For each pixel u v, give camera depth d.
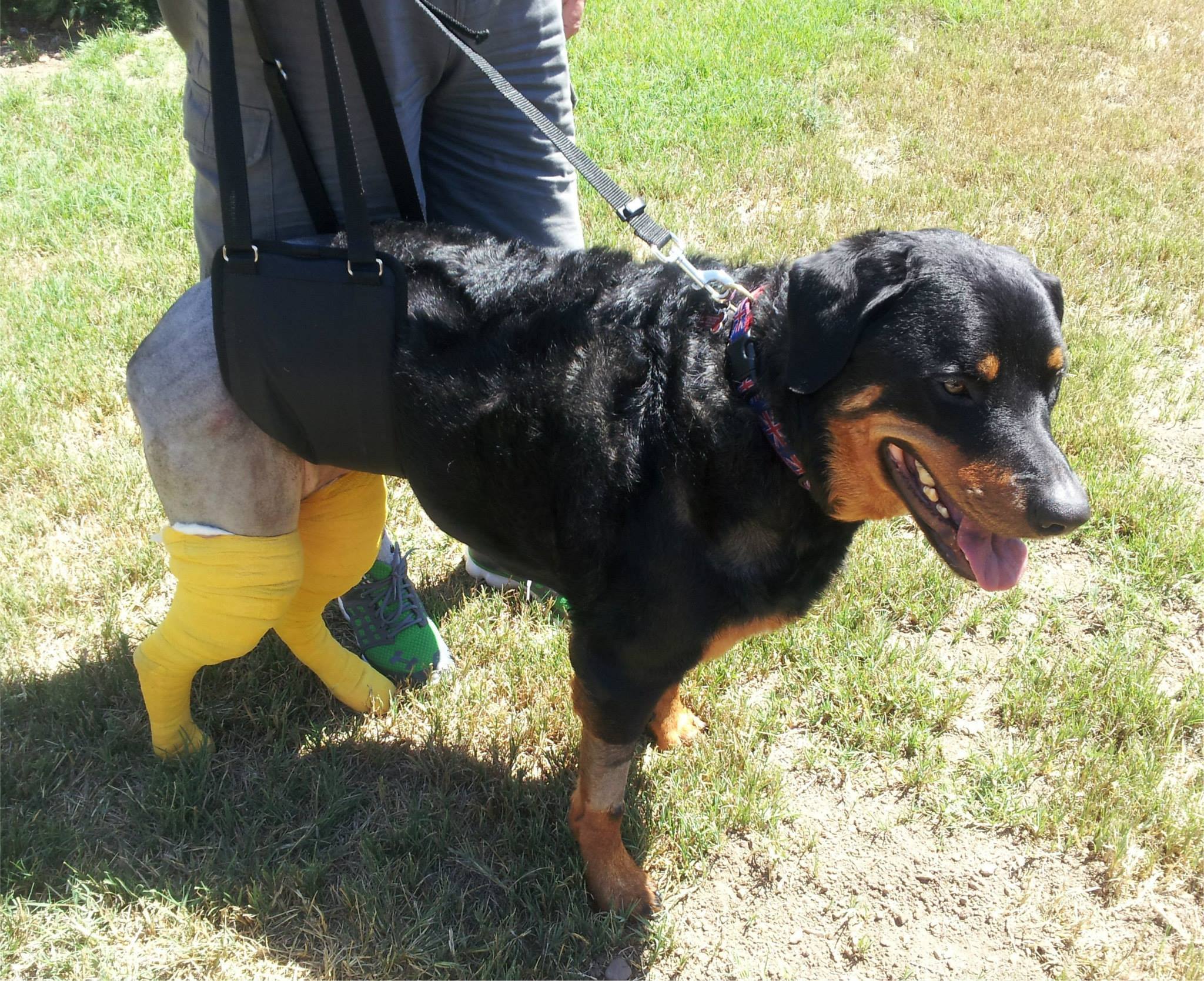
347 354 2.36
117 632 3.48
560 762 3.18
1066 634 3.63
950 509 2.18
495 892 2.85
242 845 2.87
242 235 2.33
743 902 2.84
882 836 2.99
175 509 2.62
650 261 2.55
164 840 2.88
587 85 7.88
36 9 9.33
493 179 3.18
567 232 3.34
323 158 2.77
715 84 8.02
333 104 2.23
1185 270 5.70
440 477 2.50
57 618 3.57
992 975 2.65
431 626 3.53
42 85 8.07
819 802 3.09
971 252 2.14
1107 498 4.03
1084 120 7.77
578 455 2.30
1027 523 2.01
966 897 2.83
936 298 2.07
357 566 3.05
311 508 2.88
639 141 6.97
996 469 2.04
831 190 6.45
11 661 3.37
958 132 7.43
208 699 3.33
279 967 2.62
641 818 3.02
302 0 2.50
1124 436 4.36
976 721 3.33
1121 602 3.73
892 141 7.35
